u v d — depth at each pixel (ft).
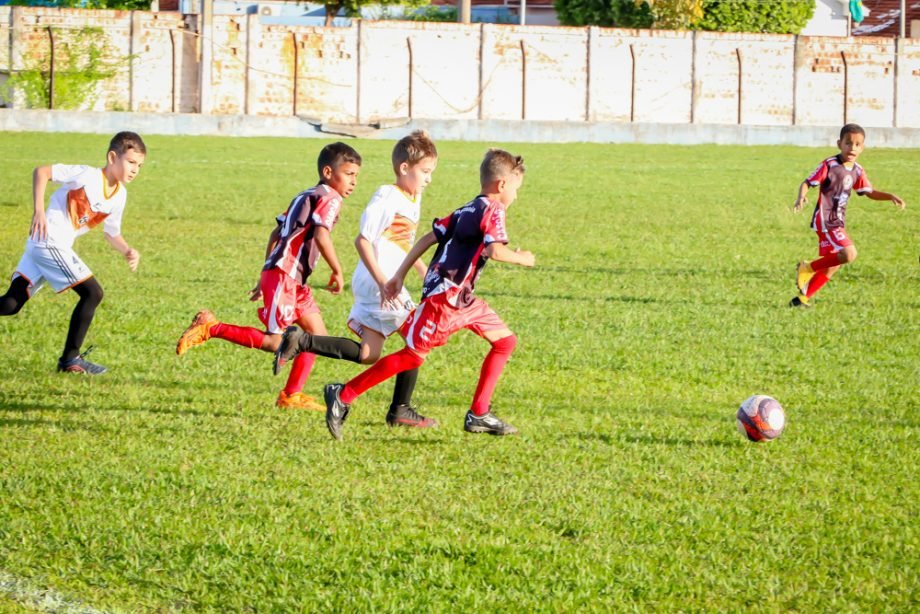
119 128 377.50
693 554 53.06
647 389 86.22
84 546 52.44
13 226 176.76
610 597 48.39
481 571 50.52
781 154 380.58
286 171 279.28
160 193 226.79
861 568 51.90
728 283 138.00
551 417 76.95
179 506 57.41
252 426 72.59
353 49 451.53
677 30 504.84
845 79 490.08
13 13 409.90
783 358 97.60
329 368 91.97
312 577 49.80
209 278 134.41
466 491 60.90
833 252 122.11
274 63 444.55
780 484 63.26
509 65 468.75
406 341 69.97
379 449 68.44
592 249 166.40
